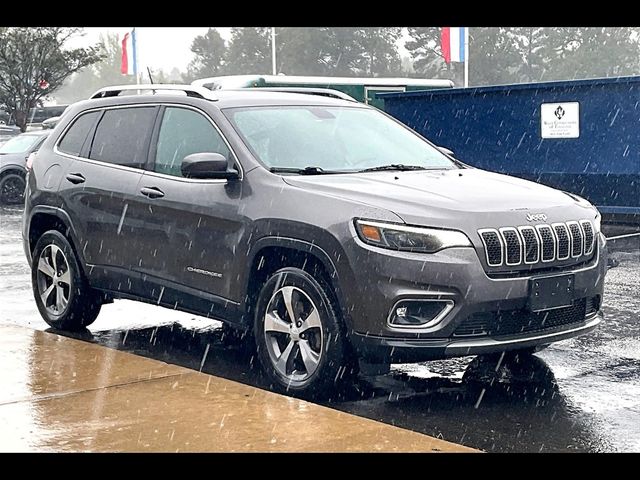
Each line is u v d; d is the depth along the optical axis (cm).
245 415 592
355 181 683
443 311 619
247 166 707
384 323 620
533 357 759
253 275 692
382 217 628
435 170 753
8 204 2167
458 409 630
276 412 598
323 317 641
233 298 702
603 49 8062
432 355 620
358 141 770
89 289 839
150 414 594
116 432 562
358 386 686
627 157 1442
